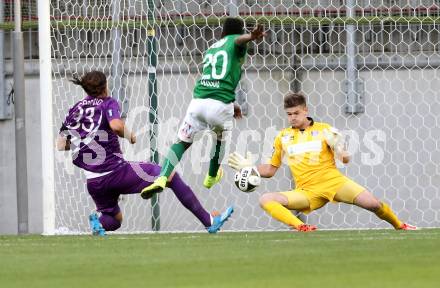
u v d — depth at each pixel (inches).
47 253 764.6
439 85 1305.4
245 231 1099.9
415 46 1301.7
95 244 853.2
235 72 980.6
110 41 1298.0
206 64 983.6
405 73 1305.4
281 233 979.3
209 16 1309.1
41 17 1089.4
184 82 1305.4
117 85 1286.9
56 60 1314.0
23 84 1135.6
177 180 1012.5
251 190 1011.9
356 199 1016.2
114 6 1272.1
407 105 1306.6
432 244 771.4
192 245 808.3
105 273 607.5
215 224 1027.3
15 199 1380.4
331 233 958.4
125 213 1309.1
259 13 1321.4
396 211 1316.4
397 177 1312.7
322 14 1318.9
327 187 1021.2
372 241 813.9
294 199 1022.4
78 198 1314.0
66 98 1310.3
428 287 504.4
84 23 1301.7
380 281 533.3
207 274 586.6
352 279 545.6
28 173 1363.2
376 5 1312.7
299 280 546.3
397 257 667.4
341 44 1304.1
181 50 1306.6
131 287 532.4
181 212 1301.7
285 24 1293.1
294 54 1310.3
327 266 617.0
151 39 1235.2
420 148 1311.5
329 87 1310.3
